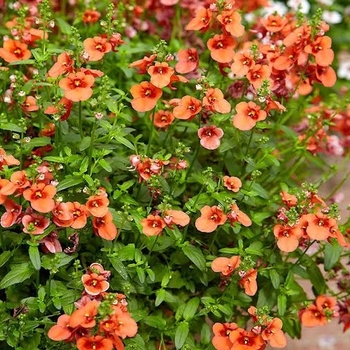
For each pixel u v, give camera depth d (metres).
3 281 0.76
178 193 0.83
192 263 0.82
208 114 0.84
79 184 0.80
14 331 0.76
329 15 1.15
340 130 0.99
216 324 0.77
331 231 0.78
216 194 0.81
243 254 0.81
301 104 0.96
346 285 0.87
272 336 0.75
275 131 0.90
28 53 0.84
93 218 0.76
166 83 0.79
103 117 0.84
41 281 0.80
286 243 0.78
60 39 0.94
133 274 0.80
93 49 0.82
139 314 0.79
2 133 0.85
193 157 0.86
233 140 0.83
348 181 1.14
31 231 0.74
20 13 0.86
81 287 0.76
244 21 1.03
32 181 0.75
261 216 0.84
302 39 0.84
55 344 0.76
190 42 0.97
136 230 0.80
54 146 0.82
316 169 1.07
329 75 0.85
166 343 0.82
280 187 0.88
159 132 0.87
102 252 0.80
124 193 0.81
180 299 0.83
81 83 0.78
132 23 0.97
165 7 0.98
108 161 0.81
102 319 0.71
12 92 0.83
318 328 1.07
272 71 0.85
